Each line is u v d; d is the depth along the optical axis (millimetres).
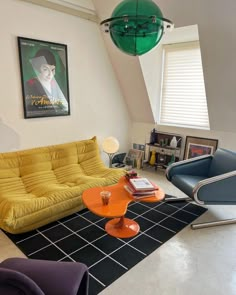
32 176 2932
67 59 3404
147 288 1798
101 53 3861
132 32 1604
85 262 2047
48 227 2545
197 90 3992
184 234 2482
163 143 4383
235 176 2619
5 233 2418
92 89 3854
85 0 3391
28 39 2939
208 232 2531
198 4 2602
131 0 1542
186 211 2967
